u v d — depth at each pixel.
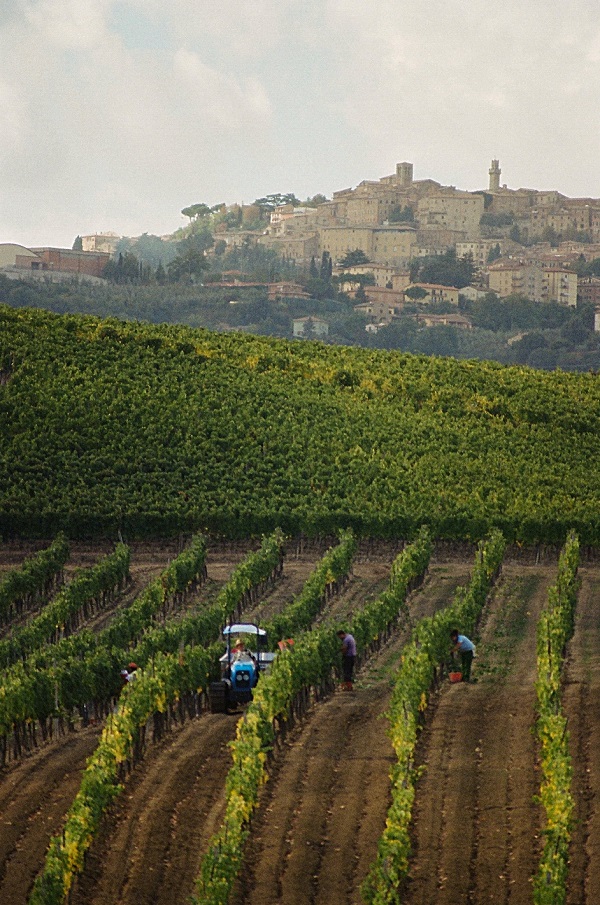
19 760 119.75
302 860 91.88
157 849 94.12
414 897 85.31
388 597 181.88
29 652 168.38
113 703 141.12
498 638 177.88
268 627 162.75
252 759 102.69
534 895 81.94
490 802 102.38
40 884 81.69
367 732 127.31
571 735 121.06
